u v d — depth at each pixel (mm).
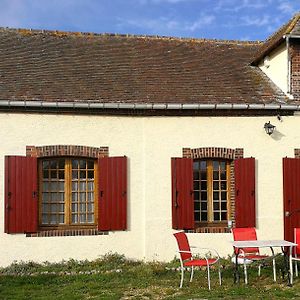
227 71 13656
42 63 12836
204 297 8156
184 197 11461
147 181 11422
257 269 10336
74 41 14469
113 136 11375
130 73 12945
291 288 8727
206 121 11688
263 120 11883
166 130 11547
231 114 11766
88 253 11094
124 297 8336
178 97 11812
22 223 10773
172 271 10375
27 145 10938
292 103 11961
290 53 12203
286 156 11891
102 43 14586
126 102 11297
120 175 11336
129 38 15086
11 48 13430
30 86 11492
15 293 8508
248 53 15102
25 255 10773
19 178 10836
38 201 11086
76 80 12141
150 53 14359
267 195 11797
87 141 11227
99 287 8984
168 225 11445
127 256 11281
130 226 11352
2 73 11930
